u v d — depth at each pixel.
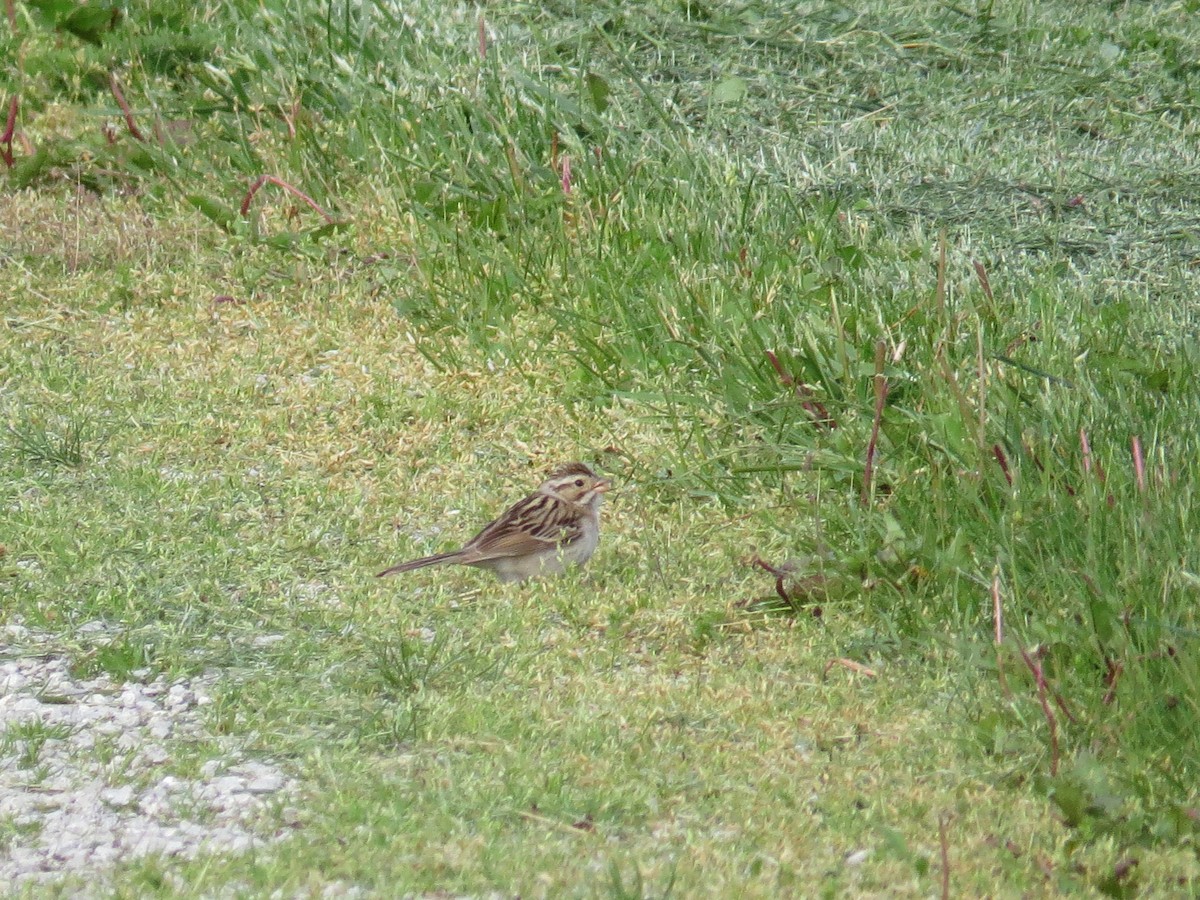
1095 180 18.66
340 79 19.47
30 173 17.62
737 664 10.19
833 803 8.45
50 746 8.99
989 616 10.48
